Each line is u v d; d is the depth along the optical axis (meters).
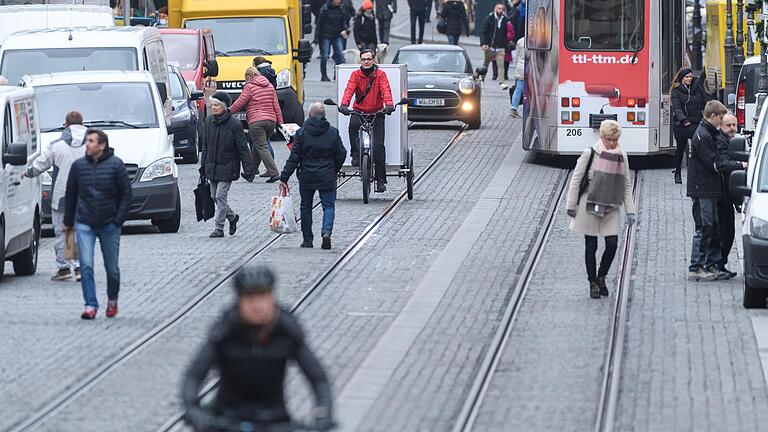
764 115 49.72
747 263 42.75
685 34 80.94
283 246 55.22
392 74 66.94
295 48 99.94
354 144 66.12
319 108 54.38
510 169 77.81
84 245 41.50
